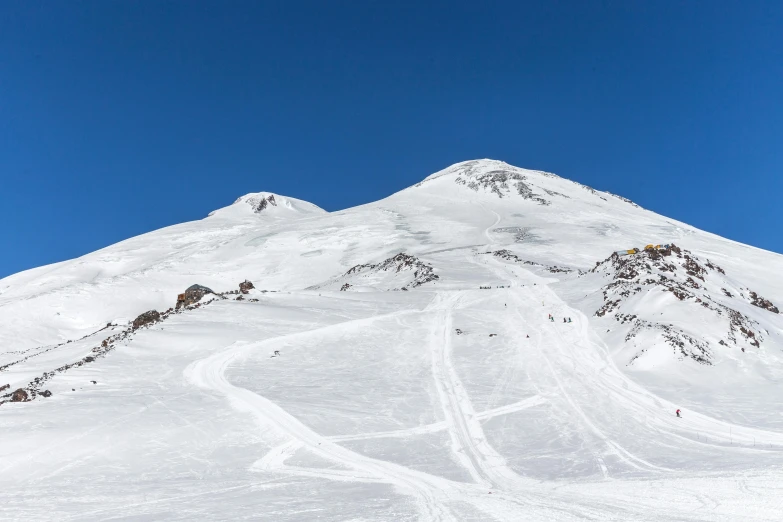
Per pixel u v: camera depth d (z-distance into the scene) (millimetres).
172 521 14336
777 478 14367
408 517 13891
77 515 15070
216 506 15477
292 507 15156
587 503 14211
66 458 19750
